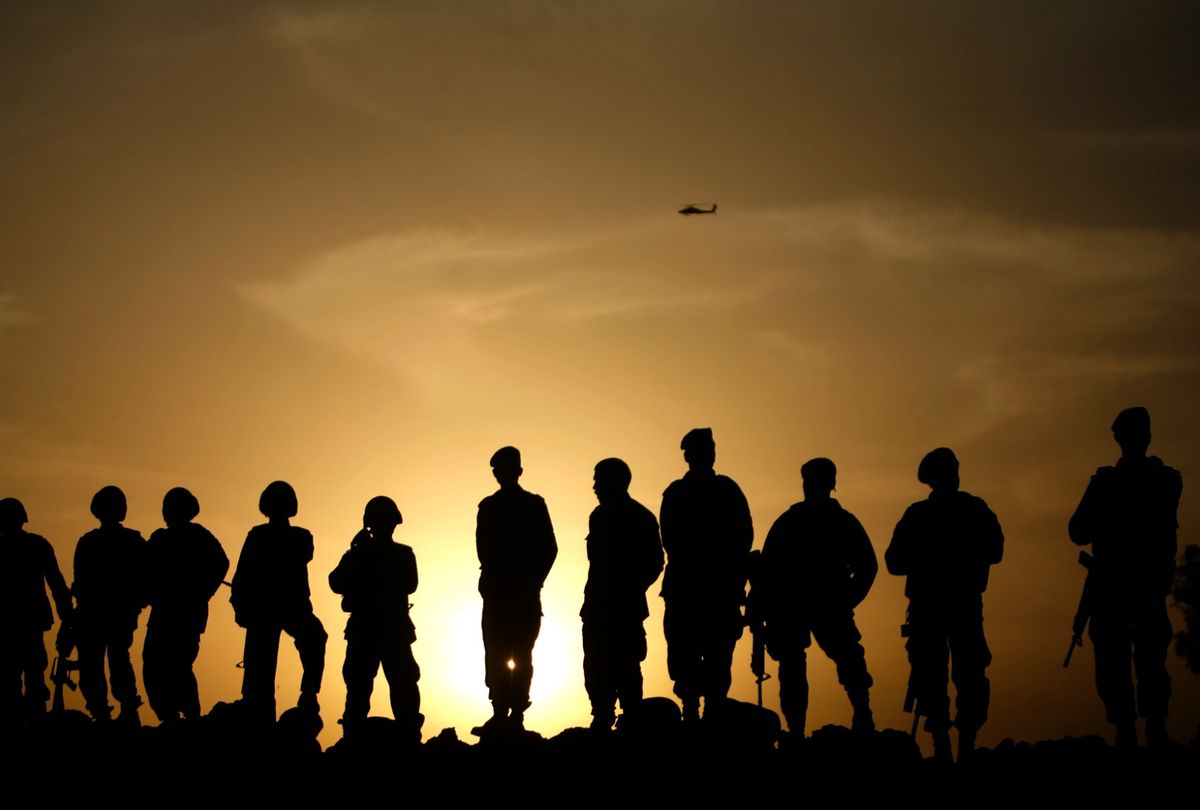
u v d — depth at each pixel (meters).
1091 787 12.68
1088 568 14.07
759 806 12.68
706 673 14.89
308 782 13.76
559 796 13.11
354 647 16.47
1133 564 13.65
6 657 16.55
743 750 13.78
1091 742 14.25
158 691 16.41
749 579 15.02
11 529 16.86
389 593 16.56
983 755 14.15
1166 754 13.42
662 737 14.15
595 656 15.17
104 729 15.48
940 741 13.98
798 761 13.57
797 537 14.67
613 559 15.27
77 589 16.62
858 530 14.65
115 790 13.68
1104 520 13.88
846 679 14.51
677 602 14.94
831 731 14.35
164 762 14.31
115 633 16.58
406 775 13.81
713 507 14.99
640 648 15.27
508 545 15.70
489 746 14.65
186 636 16.47
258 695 16.38
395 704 16.47
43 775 14.03
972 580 14.07
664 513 15.18
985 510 14.26
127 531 16.95
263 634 16.42
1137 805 12.21
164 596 16.47
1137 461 13.95
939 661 14.08
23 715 16.72
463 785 13.47
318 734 16.38
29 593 16.77
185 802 13.38
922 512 14.34
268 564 16.58
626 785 13.21
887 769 13.33
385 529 16.78
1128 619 13.66
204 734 14.97
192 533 16.72
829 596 14.49
